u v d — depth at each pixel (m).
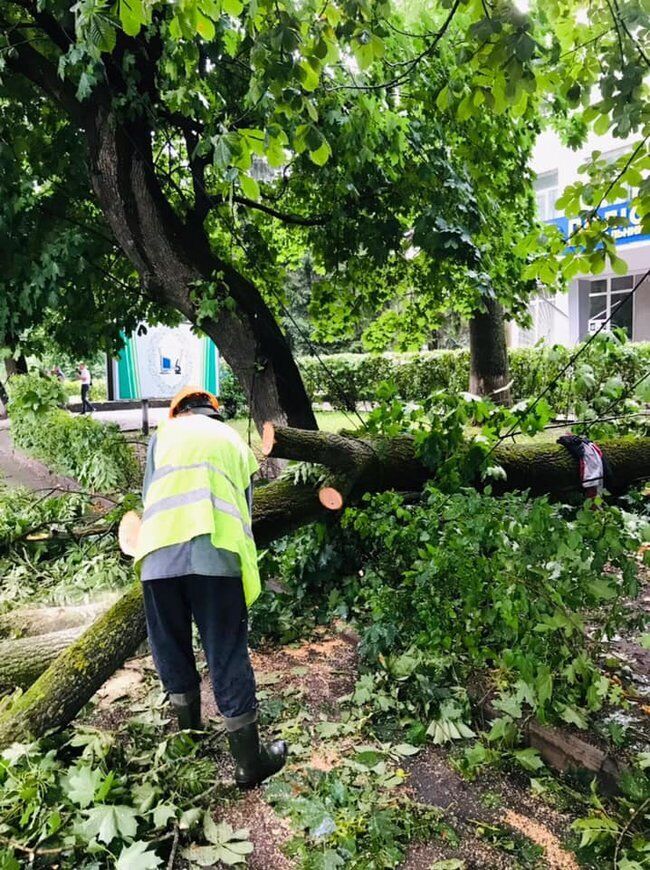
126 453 7.38
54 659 3.12
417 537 3.71
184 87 4.63
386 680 3.25
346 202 6.17
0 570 4.76
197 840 2.28
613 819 2.32
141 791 2.41
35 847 2.11
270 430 3.86
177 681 2.72
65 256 5.61
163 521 2.50
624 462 5.71
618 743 2.57
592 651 3.14
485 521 3.08
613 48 2.86
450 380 15.31
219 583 2.50
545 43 4.38
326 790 2.50
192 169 5.83
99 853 2.15
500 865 2.14
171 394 10.43
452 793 2.50
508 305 7.29
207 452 2.61
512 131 6.21
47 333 7.32
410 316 9.03
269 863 2.18
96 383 28.88
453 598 3.30
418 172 5.54
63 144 6.26
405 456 4.56
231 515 2.53
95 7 2.69
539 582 2.88
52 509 5.37
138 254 5.54
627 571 2.89
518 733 2.78
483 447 4.54
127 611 3.06
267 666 3.56
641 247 17.94
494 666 3.27
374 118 5.19
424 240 5.56
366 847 2.22
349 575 4.39
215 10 2.62
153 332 10.12
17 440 11.62
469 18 5.11
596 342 5.52
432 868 2.13
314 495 4.14
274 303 8.05
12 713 2.69
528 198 7.16
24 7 5.04
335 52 2.73
